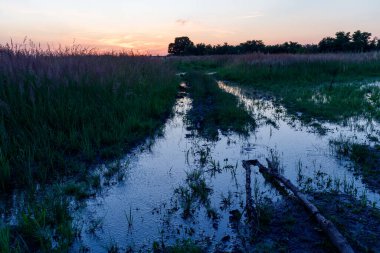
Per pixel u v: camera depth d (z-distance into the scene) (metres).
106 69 10.29
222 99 11.46
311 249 3.12
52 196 4.25
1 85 6.95
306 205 3.71
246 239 3.36
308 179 4.68
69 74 8.59
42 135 5.73
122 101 8.66
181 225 3.65
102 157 5.75
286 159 5.63
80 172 5.09
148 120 8.18
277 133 7.33
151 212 3.94
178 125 8.19
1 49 8.71
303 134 7.19
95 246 3.31
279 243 3.25
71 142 5.92
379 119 8.28
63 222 3.61
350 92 12.54
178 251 3.14
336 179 4.71
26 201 4.11
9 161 4.95
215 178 4.91
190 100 11.96
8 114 6.06
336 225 3.45
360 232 3.34
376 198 4.10
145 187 4.63
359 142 6.38
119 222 3.73
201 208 4.01
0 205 4.02
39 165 4.99
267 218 3.64
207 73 25.92
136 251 3.23
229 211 3.92
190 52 82.56
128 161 5.59
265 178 4.78
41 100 6.80
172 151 6.18
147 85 11.26
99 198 4.30
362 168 5.09
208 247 3.25
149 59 16.41
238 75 20.20
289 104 10.88
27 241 3.30
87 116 7.07
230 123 8.26
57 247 3.20
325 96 12.02
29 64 8.02
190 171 5.20
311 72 19.38
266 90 14.91
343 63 20.88
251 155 5.89
